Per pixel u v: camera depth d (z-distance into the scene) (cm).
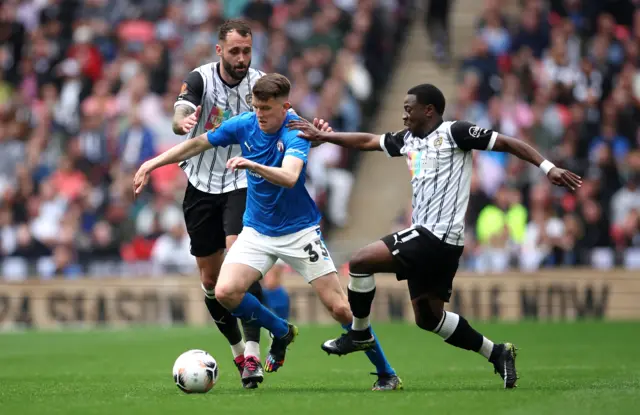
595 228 6325
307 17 7606
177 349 4569
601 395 2458
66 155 6975
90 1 8006
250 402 2356
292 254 2638
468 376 3306
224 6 7625
